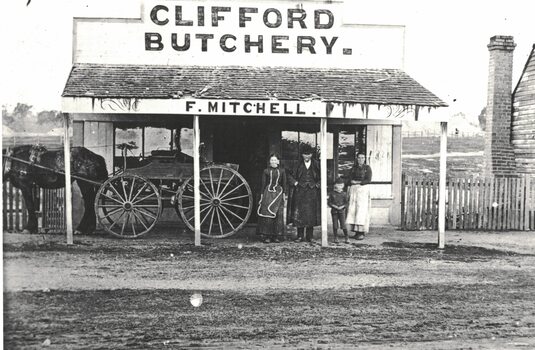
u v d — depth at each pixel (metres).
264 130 15.26
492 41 17.39
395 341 7.96
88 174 13.05
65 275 10.02
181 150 14.70
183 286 9.61
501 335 8.29
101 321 8.38
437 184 15.36
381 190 15.08
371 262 11.37
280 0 14.62
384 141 15.07
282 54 14.66
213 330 8.11
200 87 12.49
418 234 14.34
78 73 13.17
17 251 11.38
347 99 12.09
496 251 12.53
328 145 15.00
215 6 14.53
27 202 13.17
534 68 16.89
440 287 10.05
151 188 12.95
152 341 7.74
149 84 12.59
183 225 14.50
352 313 8.88
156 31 14.40
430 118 12.21
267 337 7.92
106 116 14.41
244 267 10.75
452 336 8.19
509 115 17.38
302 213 12.60
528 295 9.74
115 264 10.72
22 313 8.57
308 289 9.70
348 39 14.78
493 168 17.12
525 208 15.50
